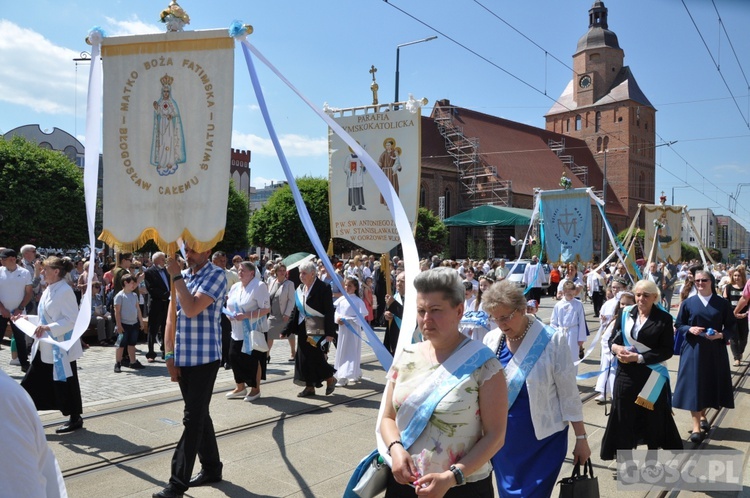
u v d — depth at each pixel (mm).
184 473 4602
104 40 4941
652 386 5137
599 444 6258
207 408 4953
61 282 6270
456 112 65438
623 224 76250
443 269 2697
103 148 4969
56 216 33938
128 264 12711
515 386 3561
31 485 1607
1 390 1597
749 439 6375
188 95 4836
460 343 2693
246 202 46688
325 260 3719
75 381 6336
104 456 5613
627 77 79875
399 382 2723
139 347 12500
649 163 81875
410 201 7496
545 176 67938
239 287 8102
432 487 2396
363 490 2797
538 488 3498
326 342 8242
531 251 38438
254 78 4320
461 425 2551
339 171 7840
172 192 4859
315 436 6402
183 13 4949
